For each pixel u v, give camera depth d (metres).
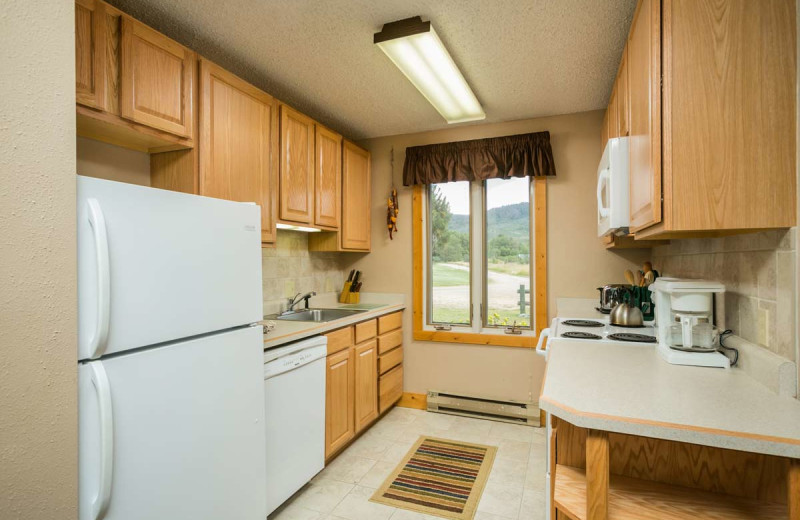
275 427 1.96
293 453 2.09
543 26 1.95
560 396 1.21
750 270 1.46
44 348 0.96
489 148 3.27
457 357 3.45
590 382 1.35
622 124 2.02
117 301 1.18
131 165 1.94
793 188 1.18
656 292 1.85
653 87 1.31
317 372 2.29
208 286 1.51
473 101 2.71
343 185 3.23
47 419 0.96
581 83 2.60
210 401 1.51
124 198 1.21
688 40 1.24
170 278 1.36
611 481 1.33
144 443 1.26
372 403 3.03
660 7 1.29
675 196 1.24
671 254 2.44
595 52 2.20
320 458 2.32
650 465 1.34
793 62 1.17
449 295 3.56
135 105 1.64
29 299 0.92
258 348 1.76
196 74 1.94
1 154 0.87
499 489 2.24
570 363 1.59
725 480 1.27
